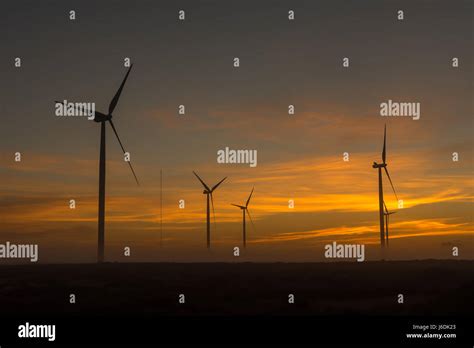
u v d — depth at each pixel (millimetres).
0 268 117312
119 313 57562
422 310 58188
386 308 60406
